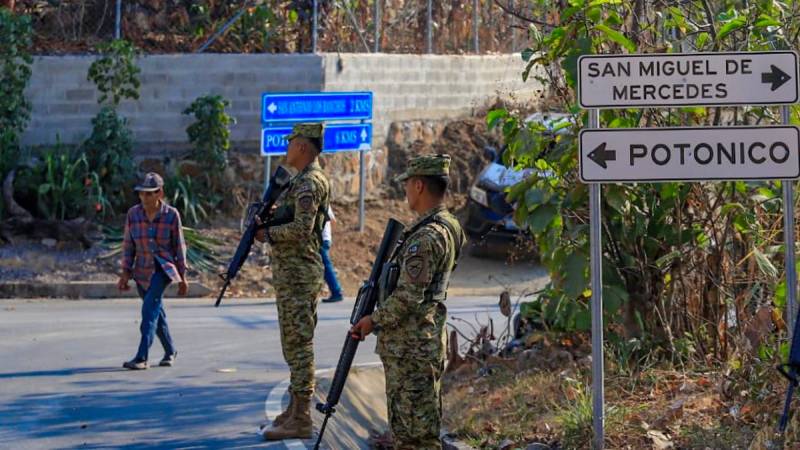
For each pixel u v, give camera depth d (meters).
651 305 10.54
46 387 11.57
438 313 7.61
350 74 22.94
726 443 8.17
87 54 21.81
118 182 20.77
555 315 10.79
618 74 8.14
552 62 10.67
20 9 22.53
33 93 21.36
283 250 9.47
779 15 10.60
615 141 8.11
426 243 7.43
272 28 22.98
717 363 10.27
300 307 9.49
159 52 22.44
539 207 10.36
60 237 19.73
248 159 21.81
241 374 12.43
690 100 8.12
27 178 20.33
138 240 12.50
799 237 10.09
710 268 10.38
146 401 11.06
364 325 7.77
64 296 18.58
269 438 9.65
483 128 25.34
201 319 16.25
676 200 10.33
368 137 21.06
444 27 26.17
